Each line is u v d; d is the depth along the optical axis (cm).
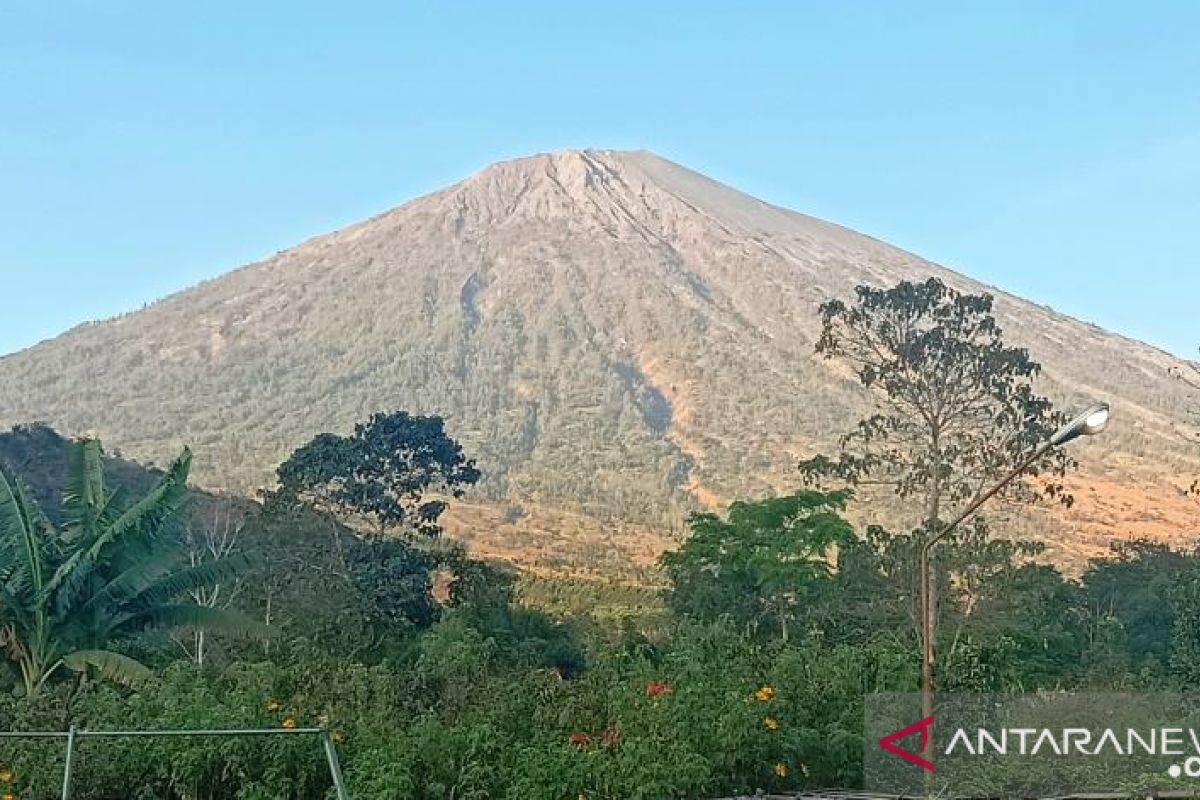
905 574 3250
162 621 2311
